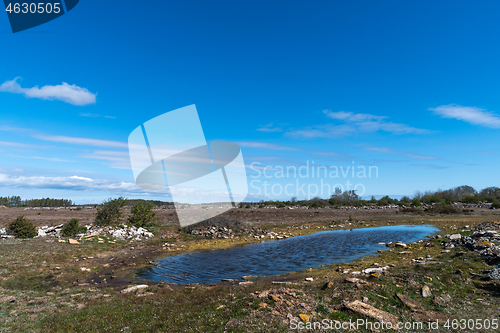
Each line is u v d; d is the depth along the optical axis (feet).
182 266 60.29
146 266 59.93
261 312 27.02
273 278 49.44
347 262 60.64
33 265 52.90
